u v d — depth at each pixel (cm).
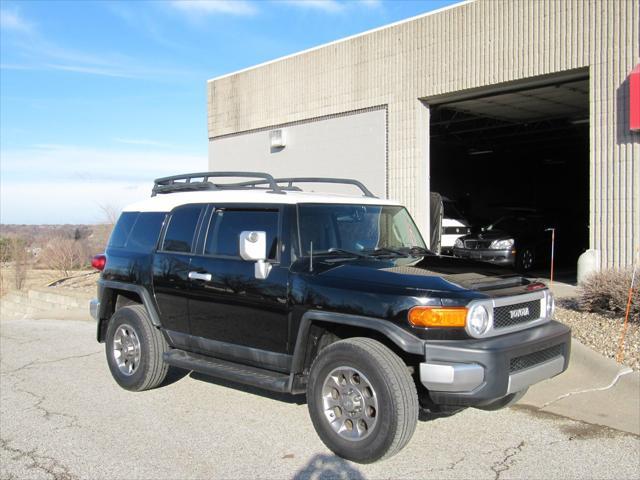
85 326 1126
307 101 1616
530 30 1180
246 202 570
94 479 437
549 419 550
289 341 506
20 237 2172
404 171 1403
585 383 634
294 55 1642
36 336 1025
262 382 519
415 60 1370
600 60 1088
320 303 482
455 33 1296
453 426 535
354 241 555
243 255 505
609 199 1083
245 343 544
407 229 617
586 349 691
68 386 686
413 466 453
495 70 1234
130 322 648
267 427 542
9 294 1727
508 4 1209
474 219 1822
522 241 1551
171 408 599
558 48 1144
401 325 441
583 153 2888
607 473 438
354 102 1502
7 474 446
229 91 1850
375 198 623
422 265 516
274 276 516
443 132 2106
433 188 2600
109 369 740
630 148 1055
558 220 1697
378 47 1444
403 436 434
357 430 459
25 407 607
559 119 1919
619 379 626
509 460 462
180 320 604
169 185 702
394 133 1420
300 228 527
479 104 1592
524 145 2570
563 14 1133
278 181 659
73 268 2138
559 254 1680
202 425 548
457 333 434
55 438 519
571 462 457
